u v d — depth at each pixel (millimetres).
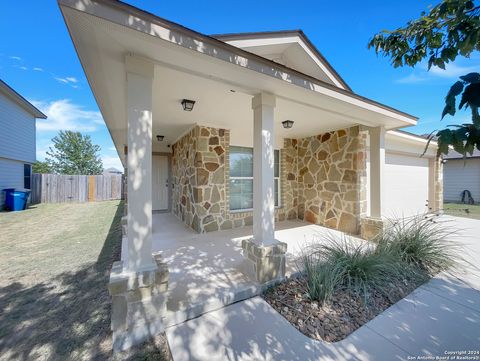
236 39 3238
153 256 2373
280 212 6363
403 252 3232
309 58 3957
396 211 6633
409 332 1981
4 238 5172
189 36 1891
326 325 2068
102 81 2459
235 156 5750
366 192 5199
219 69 2271
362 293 2473
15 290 2816
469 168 11812
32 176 11758
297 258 3482
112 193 13539
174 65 2182
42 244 4703
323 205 5852
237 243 4301
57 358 1785
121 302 1890
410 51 1934
